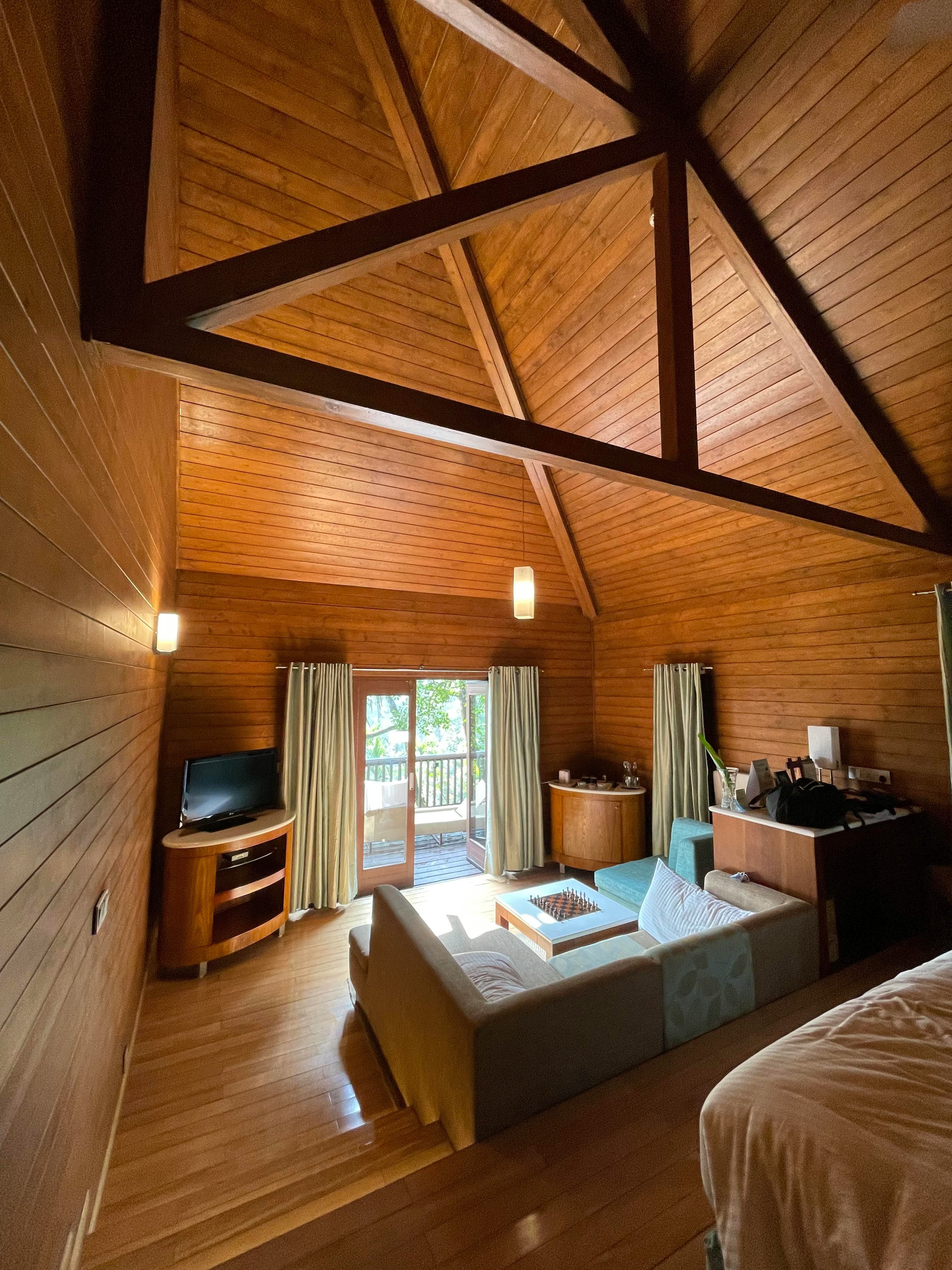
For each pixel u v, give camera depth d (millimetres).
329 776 4312
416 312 3195
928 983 1492
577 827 5012
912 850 2963
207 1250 1360
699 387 3080
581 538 4852
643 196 2496
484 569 4957
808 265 2377
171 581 3535
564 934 3027
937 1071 1150
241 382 1194
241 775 3771
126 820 2031
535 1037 1651
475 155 2574
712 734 4441
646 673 5156
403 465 3916
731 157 2219
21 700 768
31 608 797
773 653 3990
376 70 2365
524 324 3291
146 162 1118
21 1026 827
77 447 1044
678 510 3992
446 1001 1740
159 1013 2861
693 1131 1591
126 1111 2168
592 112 2041
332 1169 1592
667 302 2027
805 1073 1164
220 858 3465
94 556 1247
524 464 4258
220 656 4148
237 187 2467
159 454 2510
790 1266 971
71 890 1157
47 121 800
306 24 2184
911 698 3178
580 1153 1516
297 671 4266
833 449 2984
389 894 2592
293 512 3934
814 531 3531
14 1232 825
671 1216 1350
